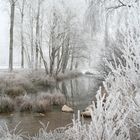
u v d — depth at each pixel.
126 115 2.42
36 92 15.80
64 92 17.39
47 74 23.39
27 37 25.48
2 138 4.57
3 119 9.33
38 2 23.02
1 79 16.12
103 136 2.40
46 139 4.41
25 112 10.57
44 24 23.22
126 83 2.67
